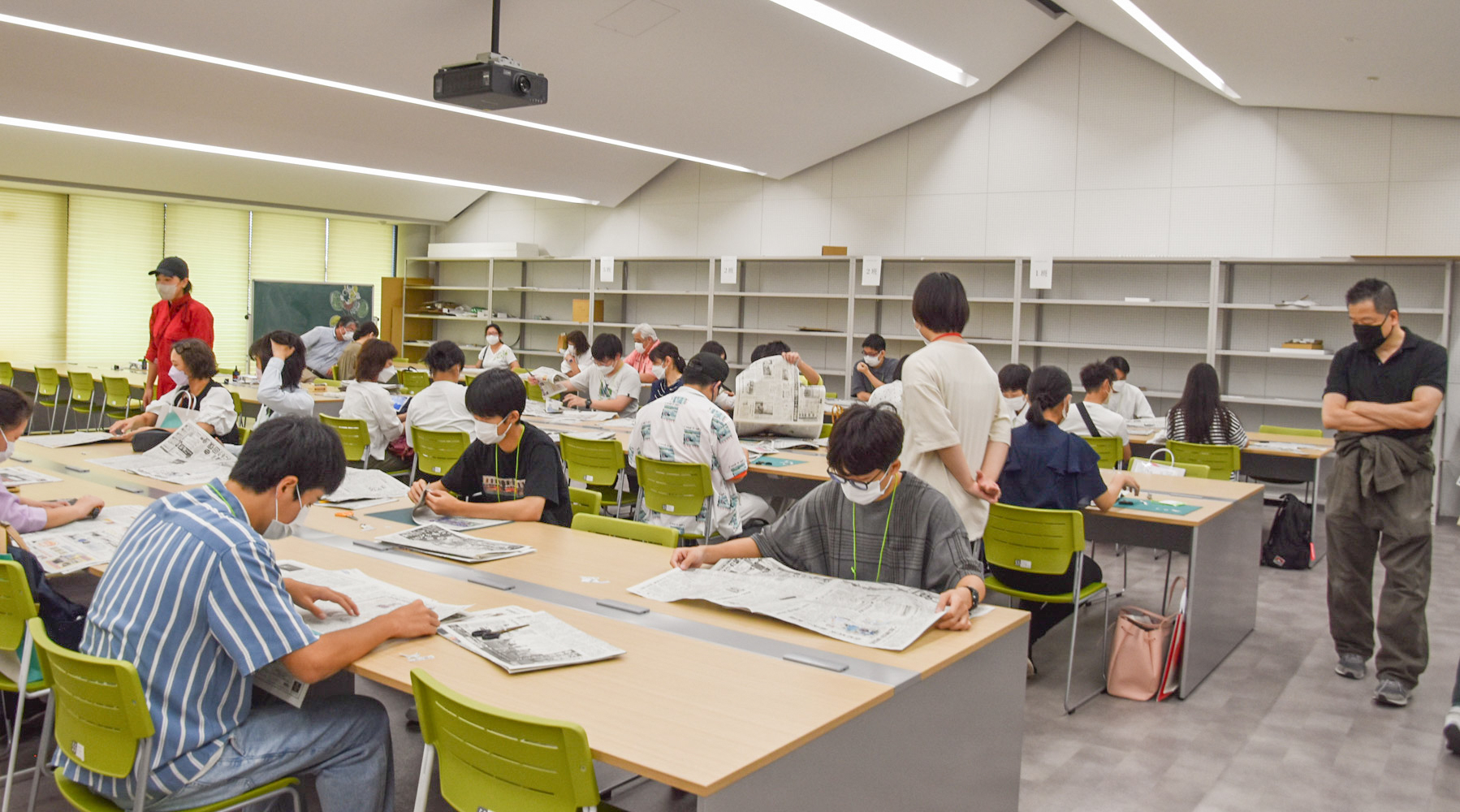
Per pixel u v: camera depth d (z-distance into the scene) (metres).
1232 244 7.86
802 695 1.69
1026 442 3.54
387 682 1.73
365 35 6.02
